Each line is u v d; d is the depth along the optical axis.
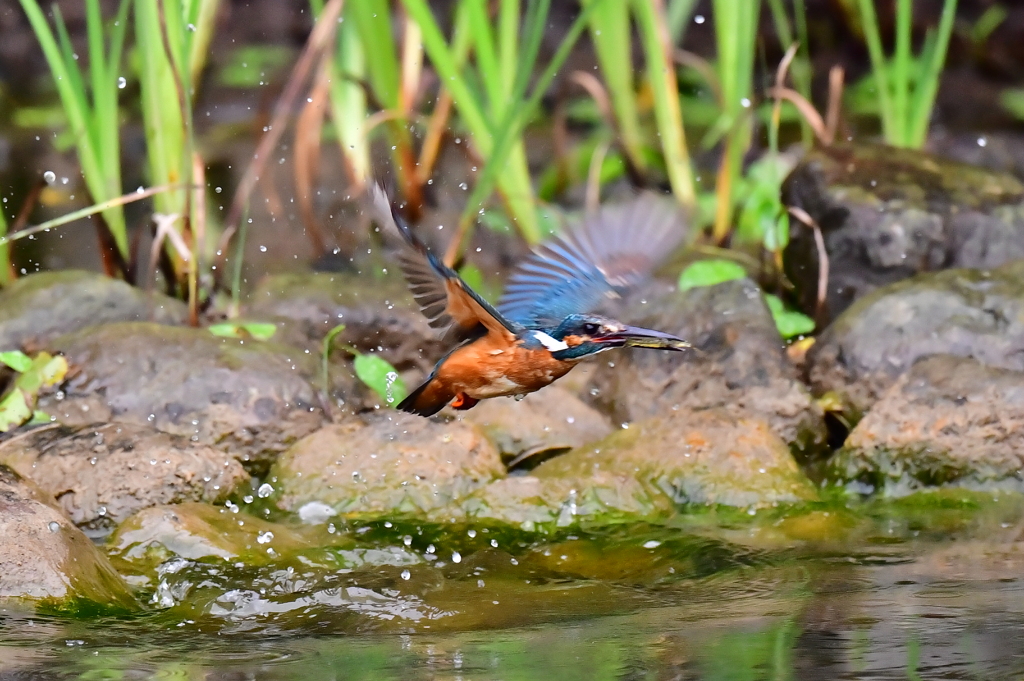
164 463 9.65
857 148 13.23
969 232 12.62
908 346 11.16
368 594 7.98
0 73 22.00
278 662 6.78
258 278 14.00
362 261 14.41
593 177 14.22
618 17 14.04
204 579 8.06
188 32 11.67
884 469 10.33
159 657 6.88
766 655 6.54
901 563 8.41
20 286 11.64
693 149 17.95
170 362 10.68
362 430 10.30
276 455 10.53
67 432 9.90
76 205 16.61
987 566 8.24
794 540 9.09
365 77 15.39
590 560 8.76
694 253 13.03
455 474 10.04
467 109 12.54
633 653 6.71
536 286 7.07
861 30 20.58
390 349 12.12
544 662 6.61
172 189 11.59
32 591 7.59
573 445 10.90
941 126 19.09
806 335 12.47
